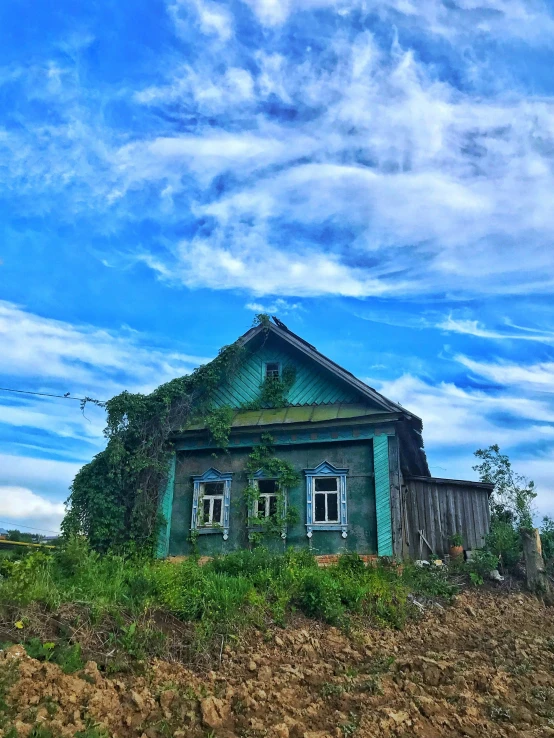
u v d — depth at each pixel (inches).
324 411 757.3
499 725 352.2
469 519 802.8
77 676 318.0
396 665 420.2
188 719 316.5
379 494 696.4
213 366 793.6
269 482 755.4
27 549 490.3
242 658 397.7
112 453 724.0
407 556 688.4
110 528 716.7
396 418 716.0
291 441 745.6
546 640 507.8
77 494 730.2
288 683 374.6
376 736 320.8
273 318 826.2
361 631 488.7
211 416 761.0
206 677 366.6
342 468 721.6
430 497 805.2
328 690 369.4
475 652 463.5
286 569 543.8
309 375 805.2
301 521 715.4
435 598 590.9
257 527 719.1
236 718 325.7
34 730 264.5
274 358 828.0
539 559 649.0
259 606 469.7
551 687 416.8
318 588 508.4
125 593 426.6
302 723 327.0
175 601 431.2
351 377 761.6
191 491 759.1
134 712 309.6
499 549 682.8
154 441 756.6
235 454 764.0
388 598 546.3
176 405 775.7
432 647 483.5
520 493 980.6
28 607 357.7
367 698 365.4
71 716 287.3
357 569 604.7
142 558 645.9
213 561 596.7
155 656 370.0
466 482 809.5
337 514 711.7
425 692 385.1
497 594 623.2
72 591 395.9
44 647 326.3
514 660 458.0
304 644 439.5
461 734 337.7
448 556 753.0
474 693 391.9
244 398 813.2
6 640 326.0
